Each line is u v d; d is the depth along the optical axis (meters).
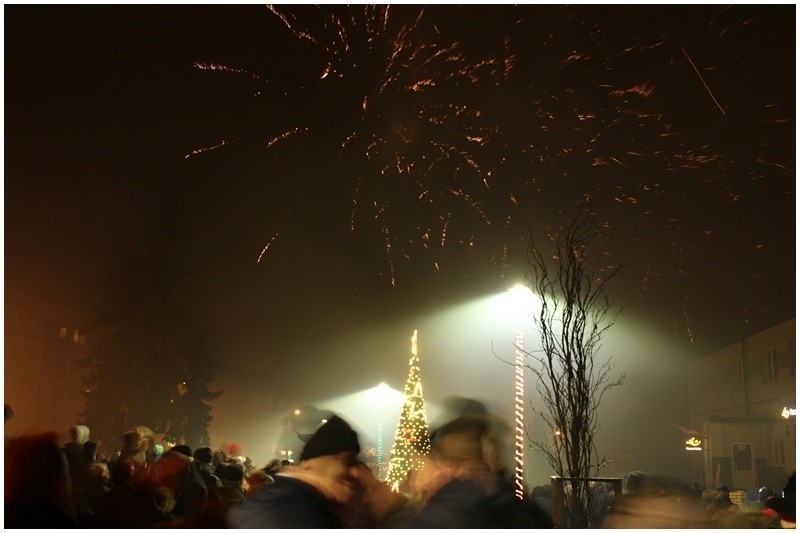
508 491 4.65
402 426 10.59
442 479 4.67
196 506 6.59
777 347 31.08
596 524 7.12
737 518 6.28
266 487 4.19
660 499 6.16
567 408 7.79
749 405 34.38
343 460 4.21
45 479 4.27
